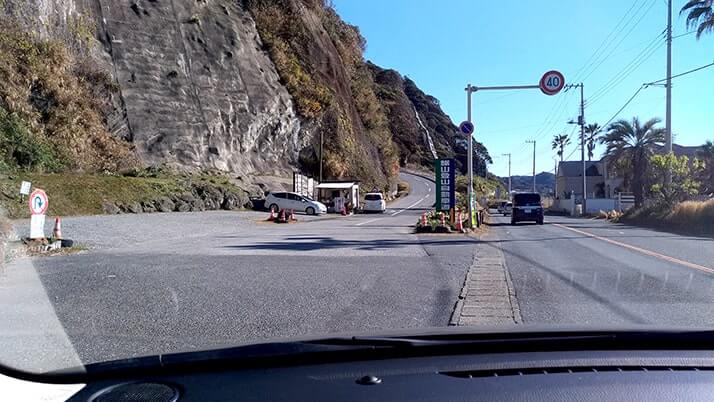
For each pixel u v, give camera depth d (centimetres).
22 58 3016
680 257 1371
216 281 977
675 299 829
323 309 763
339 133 6122
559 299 831
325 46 6738
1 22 3016
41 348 568
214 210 3666
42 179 2681
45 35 3350
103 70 3831
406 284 959
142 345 588
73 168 3117
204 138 4450
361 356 397
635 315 720
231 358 381
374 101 8138
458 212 2450
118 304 791
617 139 4778
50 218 2344
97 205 2770
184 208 3378
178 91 4406
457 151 13650
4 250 1198
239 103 4941
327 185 4950
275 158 5297
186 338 618
